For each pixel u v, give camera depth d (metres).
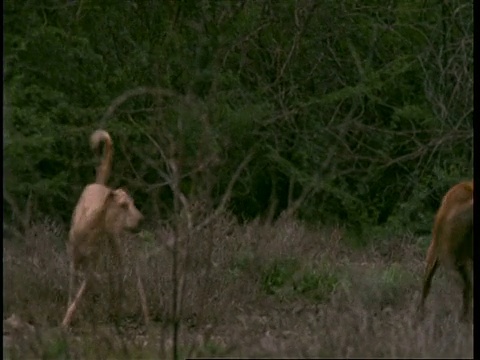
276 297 26.77
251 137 37.53
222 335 21.48
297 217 37.03
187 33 38.66
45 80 38.34
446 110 37.75
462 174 37.03
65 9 39.59
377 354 16.05
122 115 37.12
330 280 27.62
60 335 20.83
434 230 23.28
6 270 23.28
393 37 39.94
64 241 28.77
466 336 17.58
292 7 39.19
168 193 32.62
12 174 32.62
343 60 39.62
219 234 28.70
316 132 38.47
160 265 24.45
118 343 20.53
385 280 25.84
